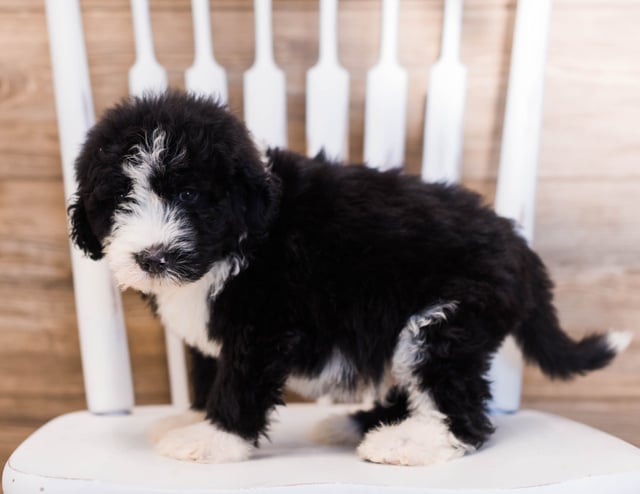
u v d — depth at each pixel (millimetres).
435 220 1275
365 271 1240
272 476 1046
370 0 1729
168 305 1287
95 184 1152
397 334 1263
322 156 1416
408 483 1013
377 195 1292
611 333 1511
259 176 1177
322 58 1611
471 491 988
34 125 1787
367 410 1447
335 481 1017
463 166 1800
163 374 1884
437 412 1234
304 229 1239
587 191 1821
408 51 1753
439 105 1609
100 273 1554
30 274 1846
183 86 1756
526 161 1557
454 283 1237
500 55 1755
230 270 1211
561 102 1789
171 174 1114
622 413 1893
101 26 1735
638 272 1845
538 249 1843
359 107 1767
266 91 1611
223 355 1229
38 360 1885
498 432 1334
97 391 1568
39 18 1745
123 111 1190
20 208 1821
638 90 1778
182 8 1733
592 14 1750
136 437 1312
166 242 1103
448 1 1582
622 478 1048
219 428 1201
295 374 1305
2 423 1904
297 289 1222
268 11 1590
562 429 1344
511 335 1469
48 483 1036
